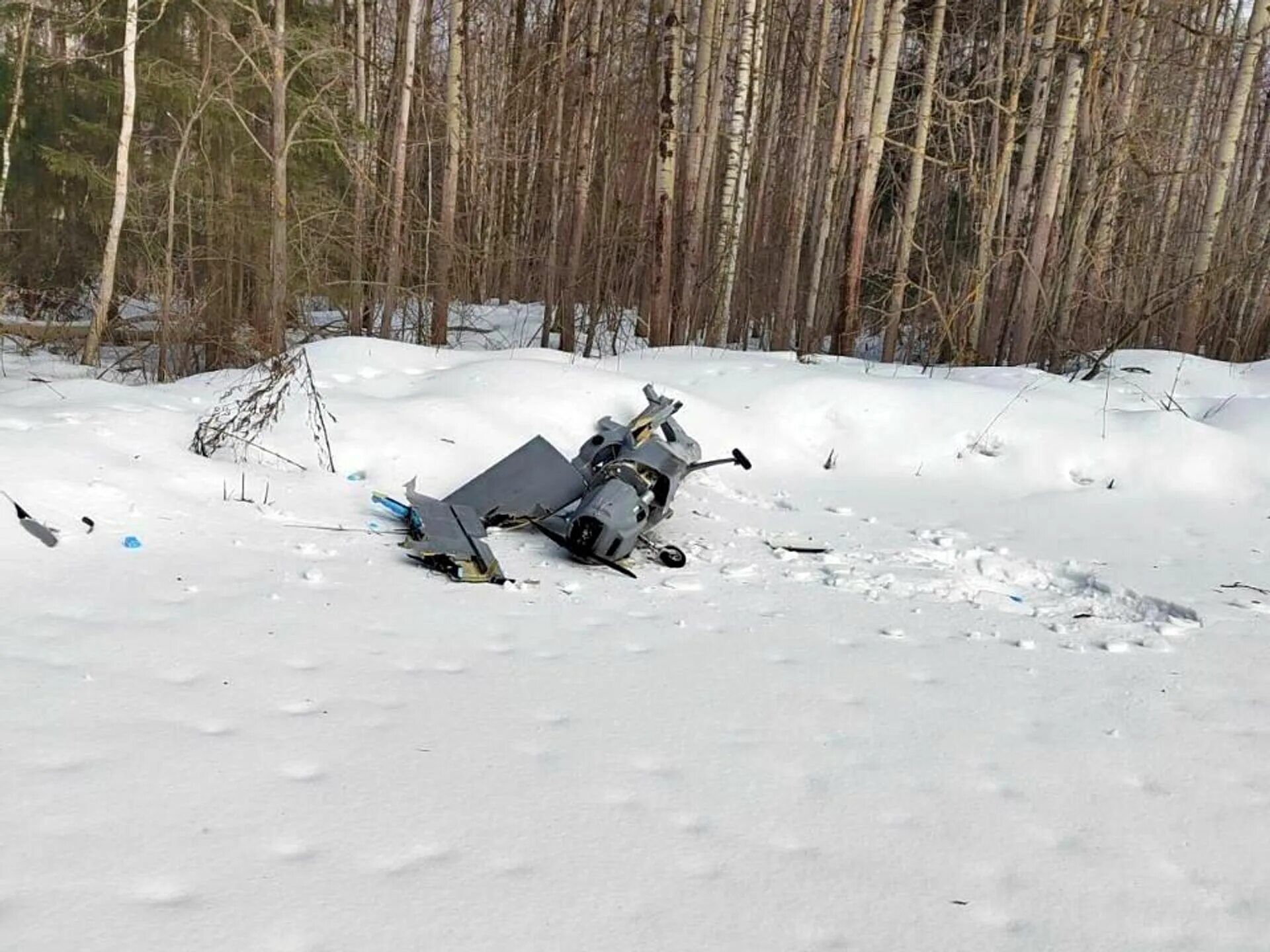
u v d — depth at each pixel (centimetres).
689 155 1318
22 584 396
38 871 216
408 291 1316
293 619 396
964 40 1811
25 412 610
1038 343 1398
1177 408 963
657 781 290
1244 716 374
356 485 627
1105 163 1330
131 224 1292
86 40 1368
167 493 536
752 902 233
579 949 209
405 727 310
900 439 859
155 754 274
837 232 1681
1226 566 606
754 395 902
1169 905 246
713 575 528
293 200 1333
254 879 222
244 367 1059
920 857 260
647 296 1479
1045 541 656
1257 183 1811
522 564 520
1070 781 312
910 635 449
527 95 2083
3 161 1247
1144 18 1201
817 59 1482
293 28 1323
